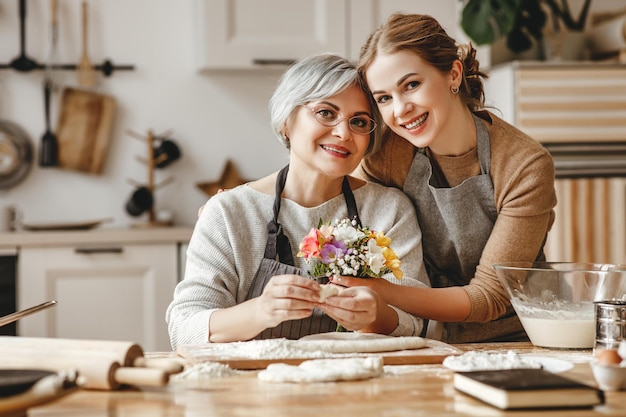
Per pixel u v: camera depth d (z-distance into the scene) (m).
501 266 1.75
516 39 3.67
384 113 1.93
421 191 2.11
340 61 1.93
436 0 4.05
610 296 1.67
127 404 1.23
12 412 1.12
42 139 3.97
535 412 1.16
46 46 4.02
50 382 1.12
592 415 1.15
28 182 4.01
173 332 1.84
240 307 1.72
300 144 1.94
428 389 1.31
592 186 3.62
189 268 1.94
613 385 1.28
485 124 2.02
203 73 4.16
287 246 1.95
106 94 4.09
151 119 4.13
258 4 3.88
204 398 1.25
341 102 1.90
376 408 1.19
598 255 3.62
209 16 3.85
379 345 1.58
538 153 1.98
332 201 2.02
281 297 1.64
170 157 4.10
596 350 1.54
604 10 3.98
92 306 3.63
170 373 1.33
